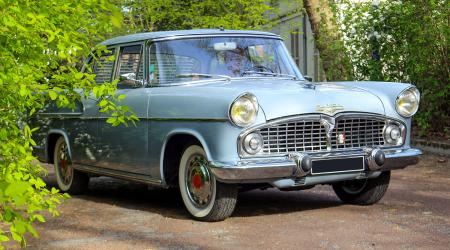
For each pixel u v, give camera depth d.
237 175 5.27
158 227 5.66
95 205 6.94
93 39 4.97
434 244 4.88
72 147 7.39
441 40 10.83
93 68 7.23
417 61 11.21
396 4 11.31
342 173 5.71
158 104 6.00
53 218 6.19
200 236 5.26
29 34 3.92
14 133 4.19
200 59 6.38
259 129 5.40
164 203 6.99
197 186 5.77
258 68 6.55
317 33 13.01
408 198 6.88
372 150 5.82
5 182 2.45
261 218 5.94
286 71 6.73
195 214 5.82
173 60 6.37
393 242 4.95
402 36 11.52
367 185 6.38
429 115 11.41
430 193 7.20
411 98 6.12
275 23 16.02
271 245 4.92
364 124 5.89
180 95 5.80
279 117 5.45
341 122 5.75
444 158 10.09
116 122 4.75
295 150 5.57
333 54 12.50
